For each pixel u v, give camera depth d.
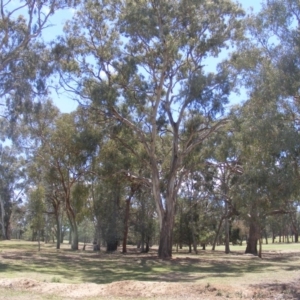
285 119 14.97
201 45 31.33
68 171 44.75
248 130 15.45
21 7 26.77
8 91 28.47
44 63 29.25
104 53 32.12
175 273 24.56
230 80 30.19
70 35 31.80
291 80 14.88
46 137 41.66
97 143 34.19
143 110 34.00
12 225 86.44
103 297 14.19
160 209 35.06
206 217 54.28
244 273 24.31
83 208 49.06
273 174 14.61
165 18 31.00
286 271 25.36
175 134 34.66
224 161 35.94
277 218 25.30
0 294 14.48
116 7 32.09
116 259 34.78
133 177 39.00
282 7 15.33
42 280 19.25
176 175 38.00
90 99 32.62
